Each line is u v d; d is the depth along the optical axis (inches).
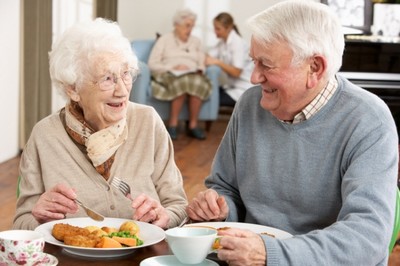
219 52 370.9
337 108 85.8
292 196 88.0
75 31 90.6
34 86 281.0
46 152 95.3
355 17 267.9
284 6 81.0
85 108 92.7
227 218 91.9
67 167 95.0
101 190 95.2
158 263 73.3
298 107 85.3
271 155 89.6
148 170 97.8
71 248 77.4
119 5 413.7
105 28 91.1
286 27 79.7
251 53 82.6
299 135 87.1
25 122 284.2
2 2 263.0
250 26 81.4
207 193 91.1
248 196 91.7
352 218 75.6
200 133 349.7
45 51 283.6
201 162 291.0
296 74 81.5
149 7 419.2
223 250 70.7
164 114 350.9
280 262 70.5
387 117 84.4
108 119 92.7
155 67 350.9
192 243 70.4
